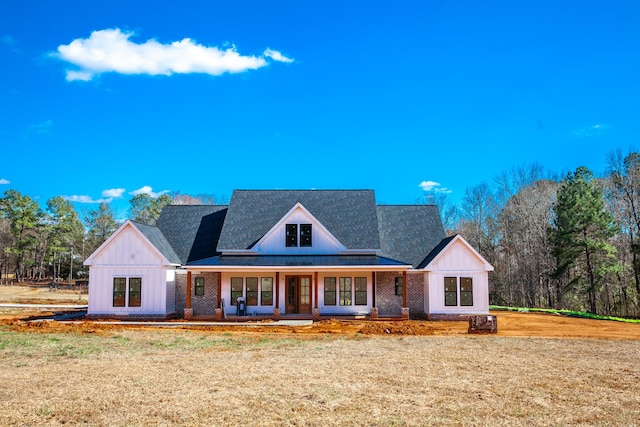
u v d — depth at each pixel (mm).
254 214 34344
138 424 9469
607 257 43375
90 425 9398
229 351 17953
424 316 30953
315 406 10633
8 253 84000
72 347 18609
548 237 45938
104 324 26734
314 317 29656
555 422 9750
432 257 30625
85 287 77625
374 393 11727
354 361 15797
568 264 43406
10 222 86562
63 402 10781
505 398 11391
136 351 17859
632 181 46438
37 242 85938
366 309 31016
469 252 30250
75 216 85625
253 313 30953
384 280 31516
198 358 16328
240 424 9500
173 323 27516
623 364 15578
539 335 23500
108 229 82500
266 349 18438
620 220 48938
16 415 9898
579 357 16812
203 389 11938
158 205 78062
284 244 31859
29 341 19953
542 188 58938
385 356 16812
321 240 31891
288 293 31250
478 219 67438
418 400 11156
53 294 63875
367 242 32125
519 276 55156
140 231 29938
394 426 9453
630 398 11484
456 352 17734
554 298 51750
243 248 31750
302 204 34375
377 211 36562
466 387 12359
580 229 42531
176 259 32125
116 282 29828
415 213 36750
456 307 29922
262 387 12164
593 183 50438
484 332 23953
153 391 11727
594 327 27250
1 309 39469
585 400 11266
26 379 12969
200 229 35094
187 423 9531
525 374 13930
